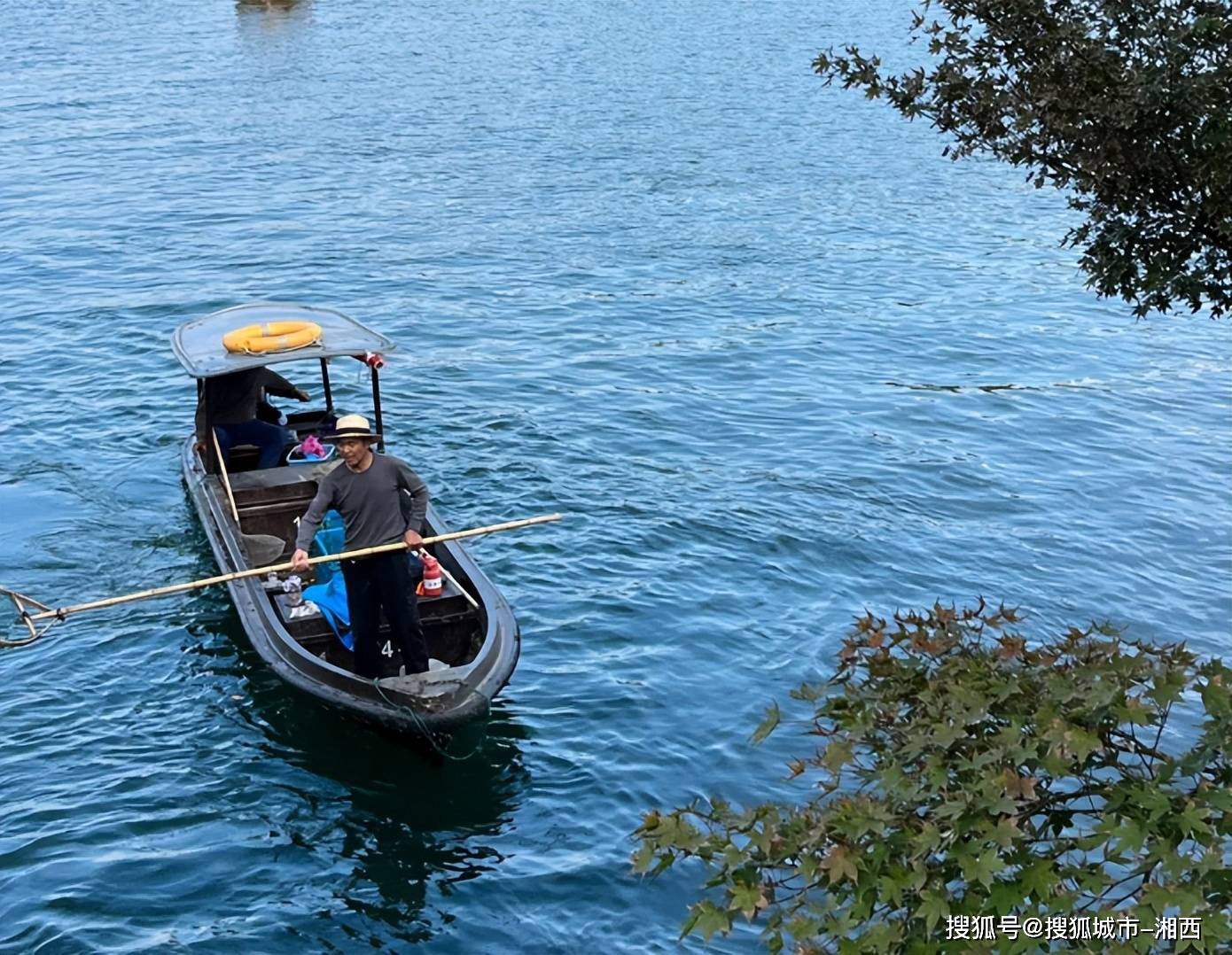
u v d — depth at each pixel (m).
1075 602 14.42
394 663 12.01
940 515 16.33
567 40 57.12
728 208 31.33
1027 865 4.99
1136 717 4.99
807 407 19.77
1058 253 28.52
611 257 27.20
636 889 9.65
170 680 12.18
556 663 12.62
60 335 21.72
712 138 38.72
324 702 11.02
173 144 35.94
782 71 50.22
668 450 17.97
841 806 5.13
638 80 47.84
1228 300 6.64
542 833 10.27
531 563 14.55
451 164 34.66
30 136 36.41
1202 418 19.81
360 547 10.98
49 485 16.30
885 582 14.53
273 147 35.94
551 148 36.78
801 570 14.68
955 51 6.96
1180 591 14.80
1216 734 4.97
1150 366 22.02
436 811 10.49
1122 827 4.84
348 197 31.25
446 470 16.94
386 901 9.51
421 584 12.27
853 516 16.09
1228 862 7.97
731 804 10.62
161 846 10.01
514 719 11.70
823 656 12.89
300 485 14.45
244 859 9.89
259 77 46.53
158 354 20.98
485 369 20.88
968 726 5.40
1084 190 6.90
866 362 21.81
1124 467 18.02
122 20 59.97
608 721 11.69
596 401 19.62
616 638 13.10
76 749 11.14
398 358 21.30
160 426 18.25
